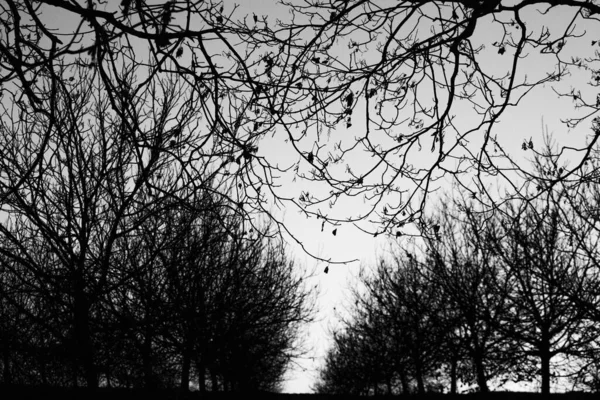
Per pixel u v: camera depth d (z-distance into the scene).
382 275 23.66
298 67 5.11
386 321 23.08
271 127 5.38
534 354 15.87
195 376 24.70
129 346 9.52
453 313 19.53
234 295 12.83
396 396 24.38
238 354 19.42
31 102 4.01
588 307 13.00
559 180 5.82
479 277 17.28
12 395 9.86
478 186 5.88
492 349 17.12
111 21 3.75
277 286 18.22
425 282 20.83
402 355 23.69
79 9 3.67
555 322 15.73
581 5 4.73
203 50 4.32
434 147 5.74
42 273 5.84
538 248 13.91
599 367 14.52
